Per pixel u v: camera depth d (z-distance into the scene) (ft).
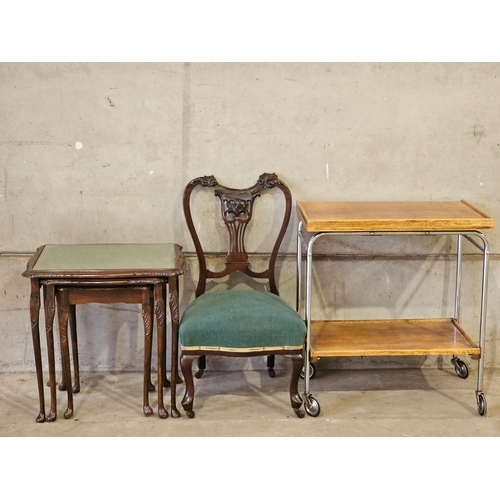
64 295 10.59
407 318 12.73
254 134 11.92
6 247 12.19
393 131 11.99
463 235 11.82
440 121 11.98
